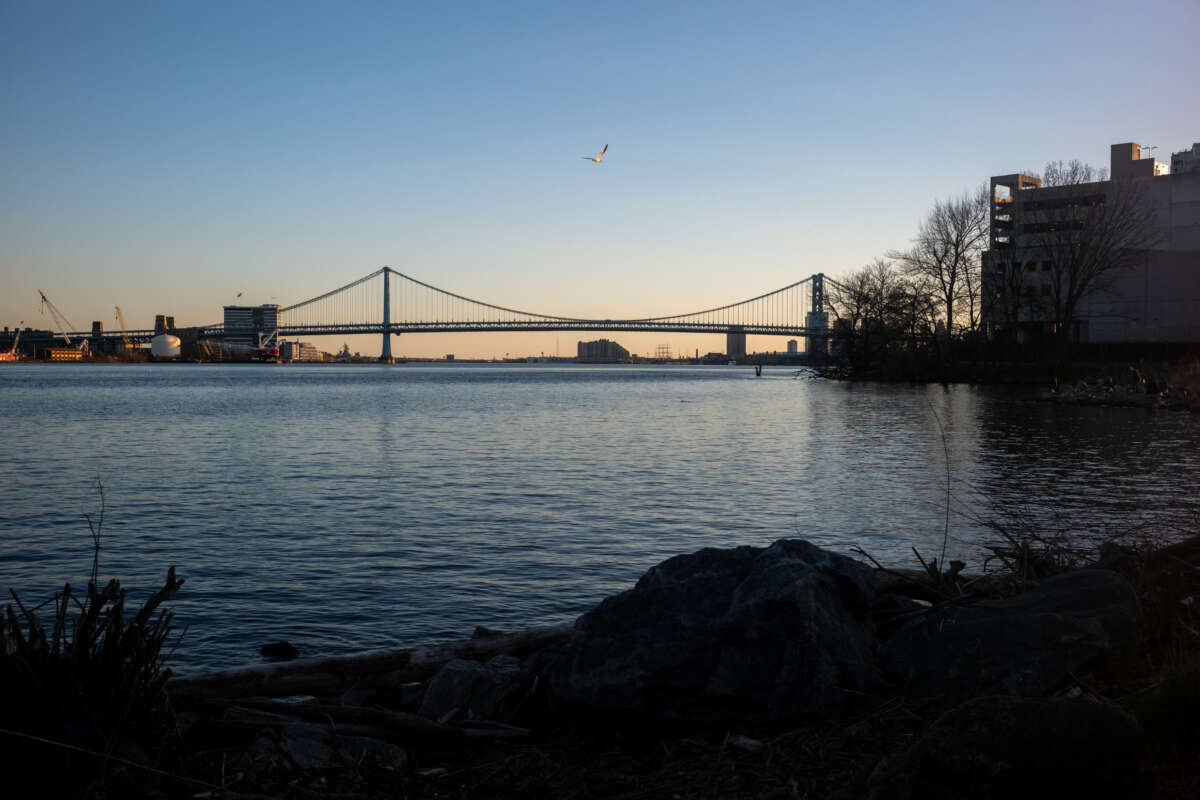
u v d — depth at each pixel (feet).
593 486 73.92
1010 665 17.78
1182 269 289.12
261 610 36.55
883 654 19.57
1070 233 250.37
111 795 13.57
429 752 17.85
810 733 16.98
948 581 25.52
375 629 34.06
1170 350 284.20
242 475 82.28
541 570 43.70
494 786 15.78
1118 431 120.88
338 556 46.98
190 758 15.85
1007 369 264.93
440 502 65.51
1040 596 20.54
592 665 18.35
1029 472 78.95
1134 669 18.11
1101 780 11.27
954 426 133.80
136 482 77.25
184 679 20.45
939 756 11.53
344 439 121.70
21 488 73.41
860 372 343.05
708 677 17.81
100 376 511.40
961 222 268.00
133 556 47.37
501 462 92.84
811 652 17.90
